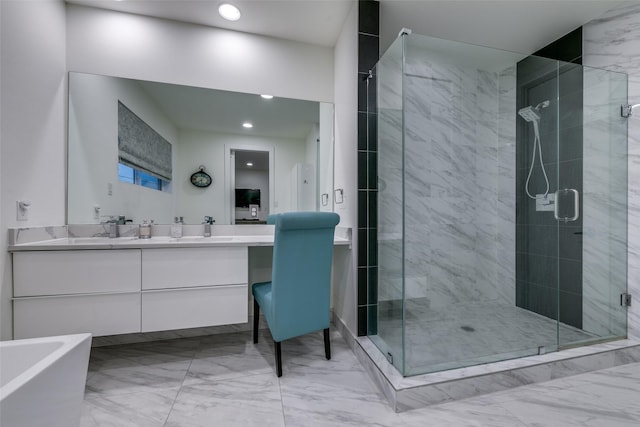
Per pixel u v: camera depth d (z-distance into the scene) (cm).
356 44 180
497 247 241
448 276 220
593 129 192
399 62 159
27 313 138
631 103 179
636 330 178
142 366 163
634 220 179
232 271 166
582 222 197
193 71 204
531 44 227
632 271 179
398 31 210
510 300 235
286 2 181
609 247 187
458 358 153
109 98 189
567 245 203
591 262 193
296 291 154
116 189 192
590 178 194
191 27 203
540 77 215
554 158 210
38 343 85
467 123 226
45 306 140
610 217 187
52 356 77
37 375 68
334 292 228
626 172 182
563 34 214
